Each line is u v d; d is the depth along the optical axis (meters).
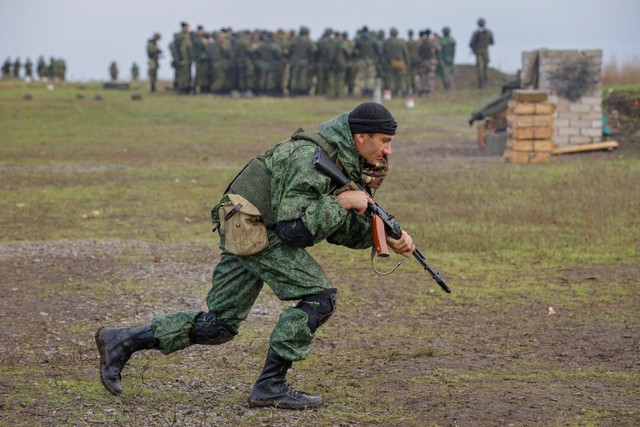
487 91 48.19
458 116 39.00
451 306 9.25
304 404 5.94
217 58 50.53
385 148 5.63
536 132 22.12
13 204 15.98
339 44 48.12
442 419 5.73
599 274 10.70
